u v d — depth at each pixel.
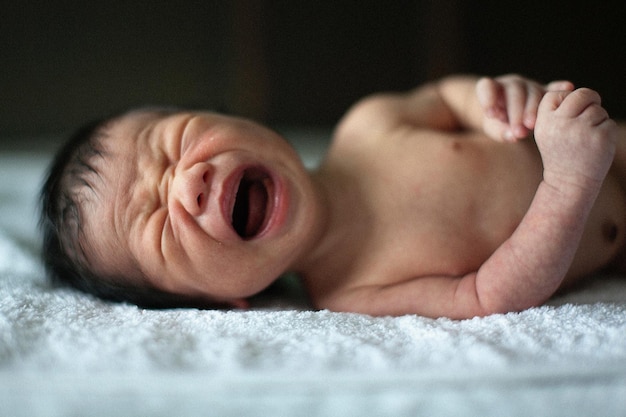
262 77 3.31
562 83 0.94
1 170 2.13
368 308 0.99
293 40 3.30
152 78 3.27
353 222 1.07
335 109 3.34
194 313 0.83
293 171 1.00
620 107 2.94
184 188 0.90
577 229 0.81
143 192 0.96
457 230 1.01
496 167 1.04
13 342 0.70
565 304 0.86
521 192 1.01
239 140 0.98
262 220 1.00
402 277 1.01
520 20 3.07
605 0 2.94
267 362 0.65
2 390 0.62
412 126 1.18
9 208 1.68
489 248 0.99
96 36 3.22
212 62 3.29
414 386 0.61
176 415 0.61
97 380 0.62
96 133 1.05
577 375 0.61
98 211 0.98
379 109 1.22
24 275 1.11
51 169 1.10
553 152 0.79
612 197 1.08
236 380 0.61
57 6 3.17
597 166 0.77
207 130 0.98
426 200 1.04
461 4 3.14
